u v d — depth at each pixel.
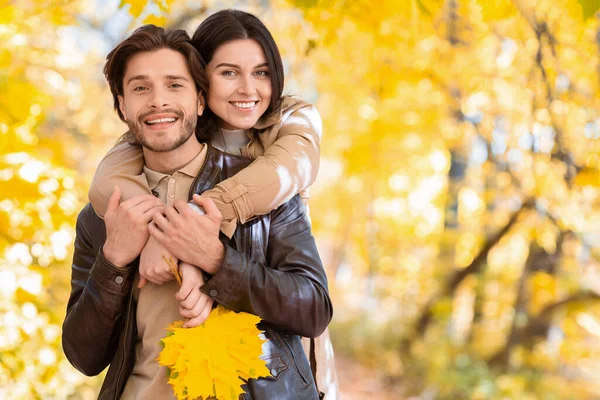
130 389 2.91
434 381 11.61
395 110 9.98
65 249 5.96
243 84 3.08
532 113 8.19
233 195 2.87
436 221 13.60
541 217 9.52
